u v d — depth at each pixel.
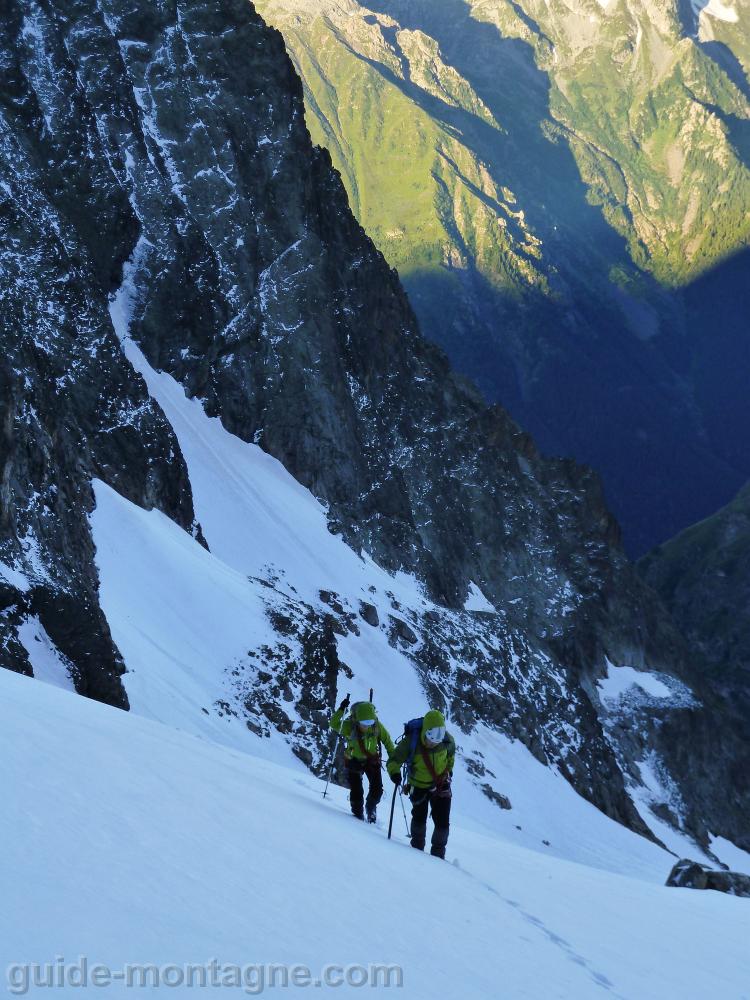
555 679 91.75
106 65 81.00
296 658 47.62
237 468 76.69
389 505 87.62
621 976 9.35
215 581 50.22
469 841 16.89
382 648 70.56
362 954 6.72
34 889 5.71
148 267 78.12
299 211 89.06
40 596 31.64
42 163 73.88
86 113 77.56
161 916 5.97
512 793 69.19
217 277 82.19
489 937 8.72
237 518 71.69
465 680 75.81
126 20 85.19
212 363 80.62
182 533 57.25
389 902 8.43
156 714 34.78
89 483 49.97
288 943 6.32
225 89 87.62
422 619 79.25
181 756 11.16
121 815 7.57
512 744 75.50
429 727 12.84
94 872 6.27
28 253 60.03
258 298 84.25
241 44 89.88
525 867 14.98
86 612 32.53
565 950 9.55
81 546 41.72
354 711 14.97
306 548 74.56
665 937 12.02
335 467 83.81
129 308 76.81
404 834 15.06
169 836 7.52
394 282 107.62
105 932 5.50
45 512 37.28
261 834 8.81
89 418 57.50
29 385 40.97
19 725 9.00
